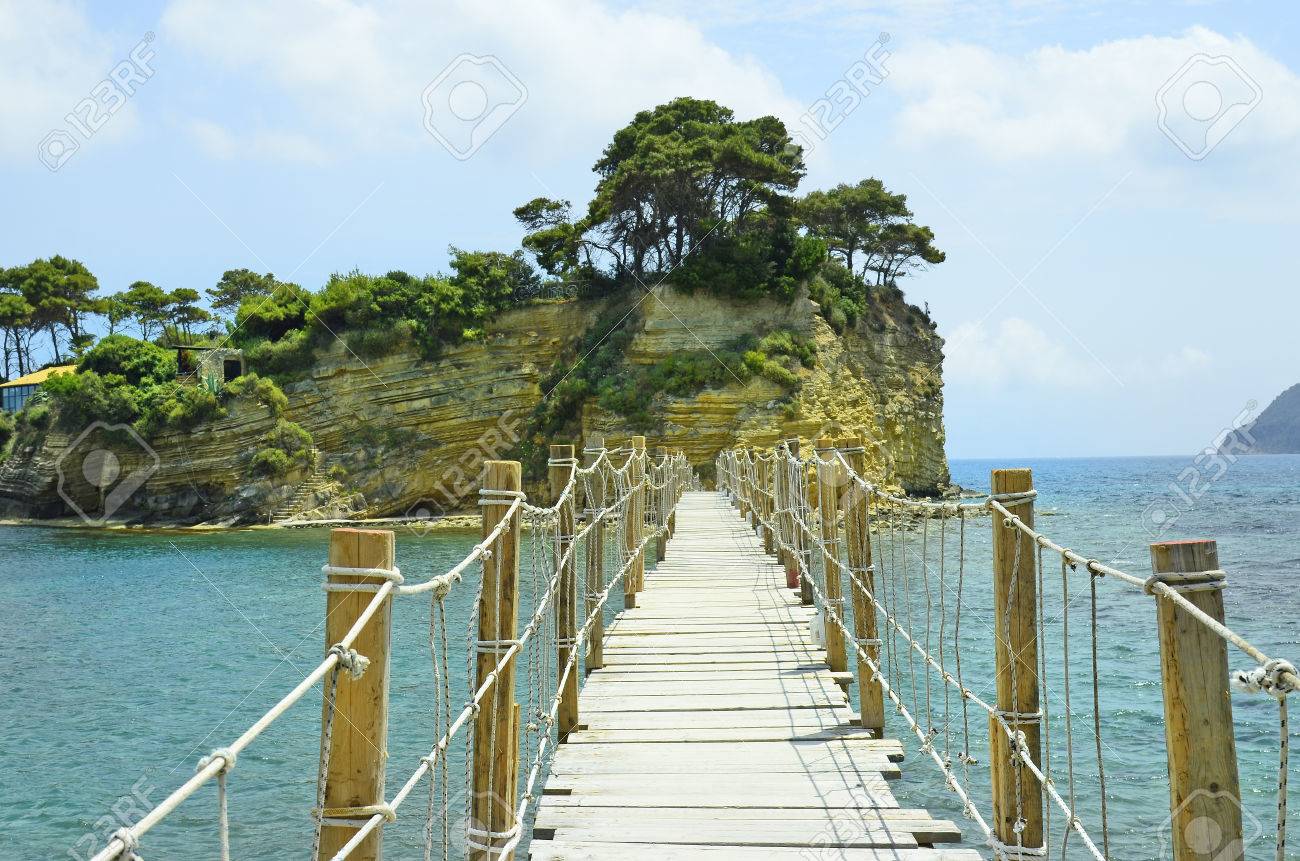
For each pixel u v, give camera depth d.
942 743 11.68
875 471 55.28
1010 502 4.71
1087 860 8.38
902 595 22.67
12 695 16.67
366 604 3.07
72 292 78.75
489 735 5.04
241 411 55.81
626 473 12.82
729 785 6.09
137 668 19.00
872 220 65.50
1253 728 12.30
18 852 9.62
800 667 9.15
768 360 51.41
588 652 9.25
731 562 16.17
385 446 56.06
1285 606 22.50
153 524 56.81
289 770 11.52
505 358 57.16
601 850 5.09
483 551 4.47
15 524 58.78
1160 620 2.82
